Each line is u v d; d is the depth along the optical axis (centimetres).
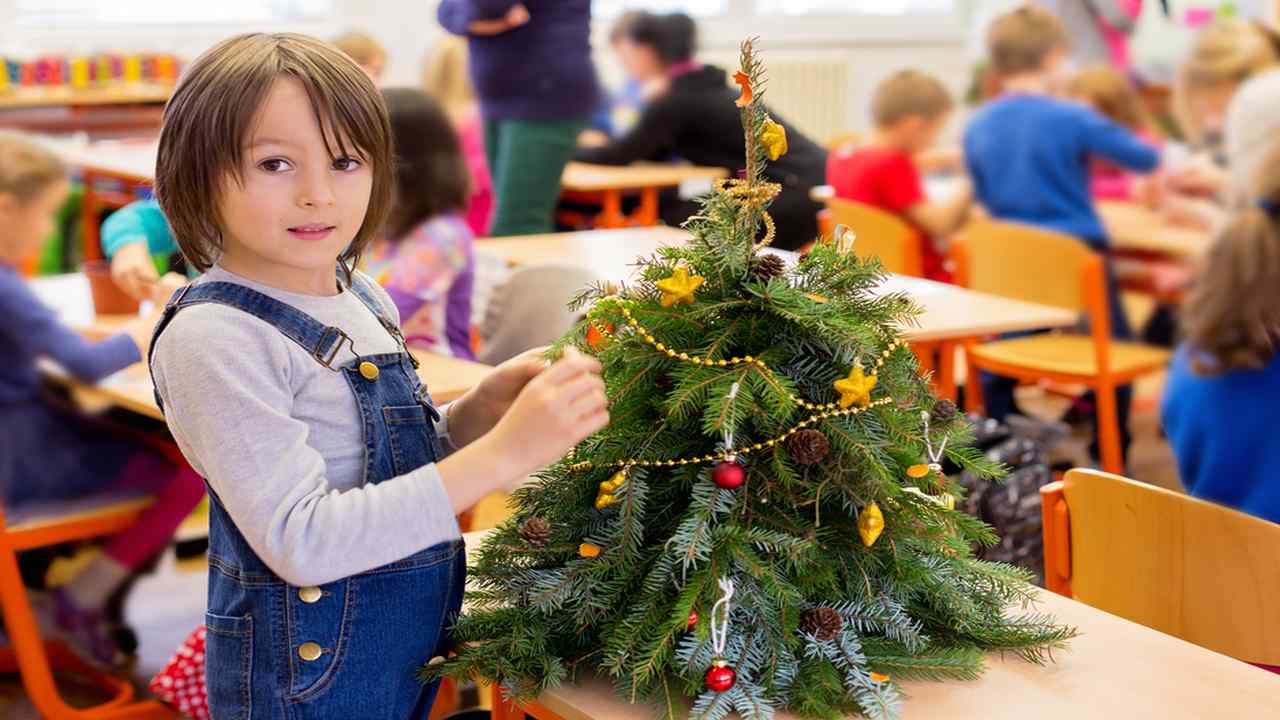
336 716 112
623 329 118
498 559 124
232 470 104
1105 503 153
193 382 106
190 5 555
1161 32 439
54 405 223
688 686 109
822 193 419
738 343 117
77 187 465
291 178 108
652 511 117
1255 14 439
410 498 106
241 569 112
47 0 531
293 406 111
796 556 110
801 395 116
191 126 107
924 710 111
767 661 112
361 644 113
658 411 116
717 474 110
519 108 390
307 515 104
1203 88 377
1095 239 363
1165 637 126
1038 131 370
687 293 112
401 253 260
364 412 114
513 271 273
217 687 113
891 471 117
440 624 119
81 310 259
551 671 113
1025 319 280
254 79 106
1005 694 114
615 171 484
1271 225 196
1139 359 339
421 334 263
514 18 380
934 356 342
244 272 113
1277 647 140
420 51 585
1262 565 140
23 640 217
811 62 657
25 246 223
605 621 115
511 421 108
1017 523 228
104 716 223
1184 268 354
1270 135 208
